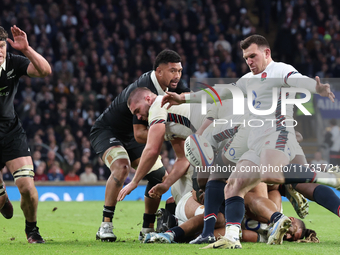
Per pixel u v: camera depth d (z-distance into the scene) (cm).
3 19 5328
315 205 3191
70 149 4281
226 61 5522
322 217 2356
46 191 3934
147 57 5522
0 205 1553
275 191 1475
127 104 1504
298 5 5981
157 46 5609
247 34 5928
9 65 1363
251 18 6381
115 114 1570
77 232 1758
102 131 1594
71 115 4784
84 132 4700
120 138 1595
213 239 1264
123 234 1694
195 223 1338
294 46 5684
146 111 1396
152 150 1327
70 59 5341
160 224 1464
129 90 1552
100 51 5459
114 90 5200
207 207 1284
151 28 5784
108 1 5919
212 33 5850
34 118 4531
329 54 5681
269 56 1358
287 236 1355
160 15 5962
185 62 5591
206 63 5547
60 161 4188
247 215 1362
